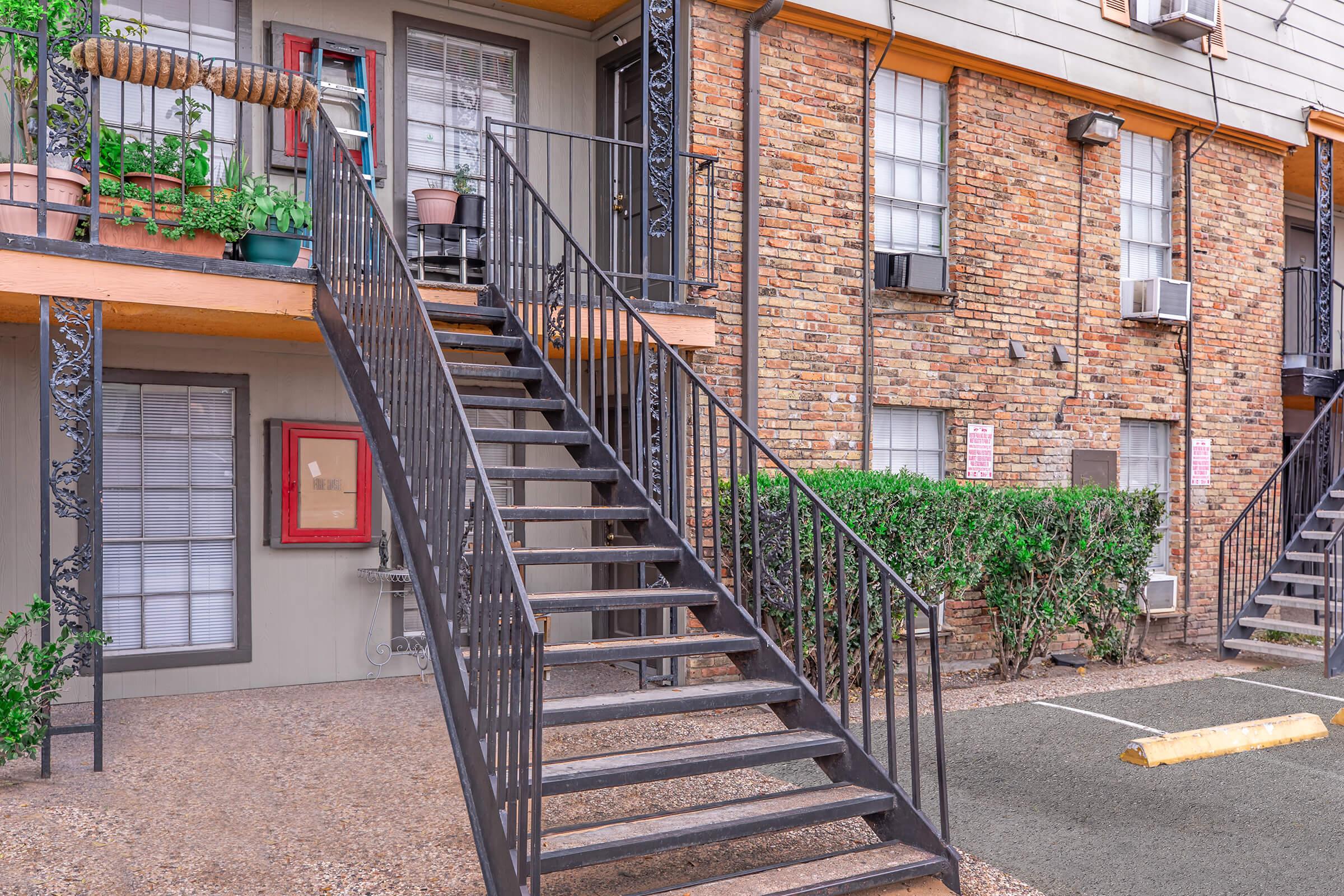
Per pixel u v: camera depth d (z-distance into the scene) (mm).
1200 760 6176
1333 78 11922
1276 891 4250
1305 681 8523
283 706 7168
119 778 5484
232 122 7570
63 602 5555
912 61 9078
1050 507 8445
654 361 7727
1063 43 9727
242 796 5227
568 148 8945
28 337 7051
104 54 5625
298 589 7883
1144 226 10672
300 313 6285
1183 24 10289
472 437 4219
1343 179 13234
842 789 4520
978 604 9172
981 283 9375
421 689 7723
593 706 4312
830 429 8547
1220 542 9805
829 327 8570
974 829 4969
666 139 7855
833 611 7328
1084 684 8367
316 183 6359
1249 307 11258
